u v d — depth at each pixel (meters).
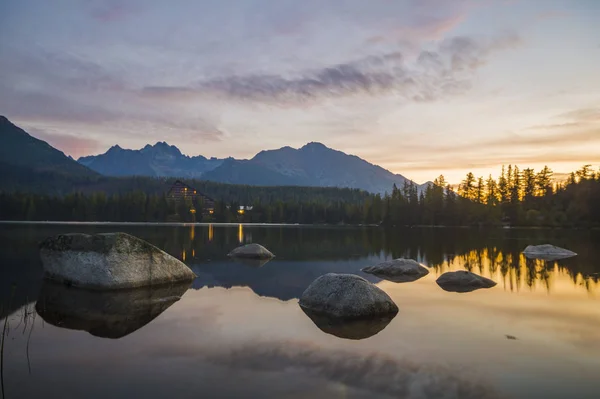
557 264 24.91
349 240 49.62
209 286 16.30
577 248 37.69
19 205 117.00
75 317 11.08
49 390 6.36
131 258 15.91
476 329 10.12
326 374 7.09
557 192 114.56
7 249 29.00
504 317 11.44
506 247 39.28
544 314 11.83
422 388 6.52
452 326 10.43
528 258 28.75
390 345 8.77
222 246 36.62
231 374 7.05
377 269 20.88
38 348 8.39
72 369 7.23
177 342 8.88
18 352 8.13
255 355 8.05
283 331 9.84
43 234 46.50
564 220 94.31
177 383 6.65
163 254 17.19
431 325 10.52
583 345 8.80
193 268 21.69
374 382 6.75
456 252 33.62
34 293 14.33
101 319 10.88
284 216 154.38
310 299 12.66
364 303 11.58
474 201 117.12
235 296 14.30
